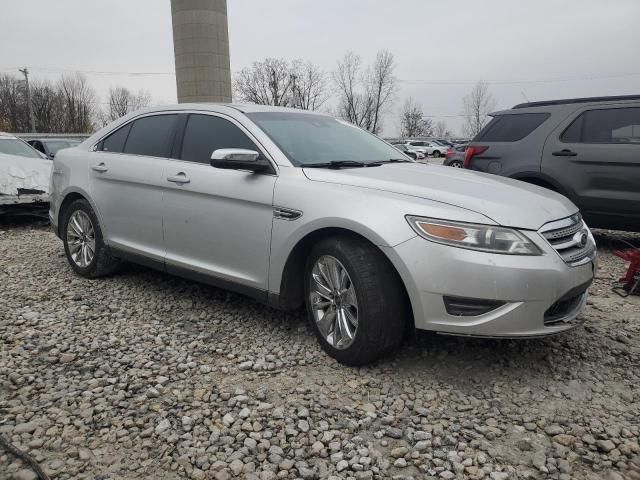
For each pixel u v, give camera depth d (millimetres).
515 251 2971
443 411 2928
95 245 5105
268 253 3674
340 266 3357
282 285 3656
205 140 4293
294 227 3492
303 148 4008
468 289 2953
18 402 2977
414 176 3605
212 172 4035
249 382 3230
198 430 2730
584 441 2660
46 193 8594
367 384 3193
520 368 3389
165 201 4363
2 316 4234
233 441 2652
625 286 4938
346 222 3242
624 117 6242
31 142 14156
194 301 4637
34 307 4461
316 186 3486
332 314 3463
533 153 6750
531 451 2596
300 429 2742
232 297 4727
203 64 21609
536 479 2402
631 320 4215
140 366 3436
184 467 2461
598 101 6457
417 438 2670
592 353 3607
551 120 6695
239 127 4102
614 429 2754
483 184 3539
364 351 3244
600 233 7914
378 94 63125
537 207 3240
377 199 3244
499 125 7188
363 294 3172
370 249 3227
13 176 8336
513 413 2914
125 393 3078
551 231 3145
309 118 4605
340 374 3312
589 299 4730
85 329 4016
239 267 3898
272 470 2439
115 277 5312
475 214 3027
